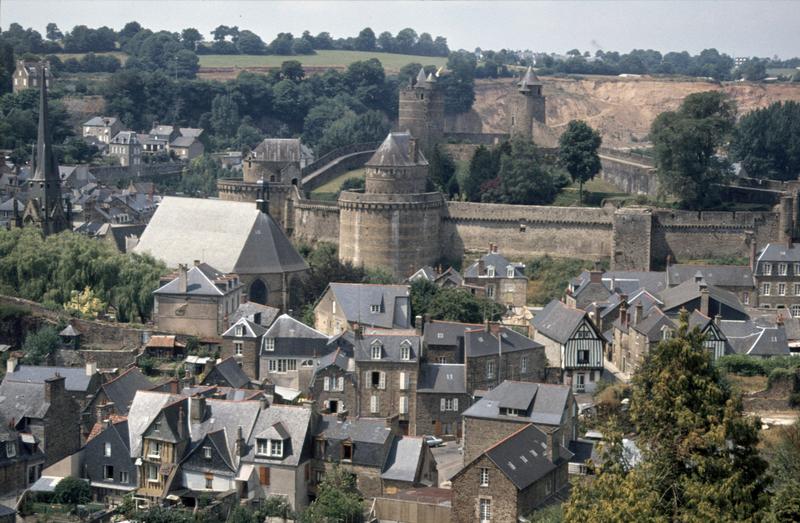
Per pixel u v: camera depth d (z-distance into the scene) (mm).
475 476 189000
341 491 199875
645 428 143250
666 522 135625
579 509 143875
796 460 170500
